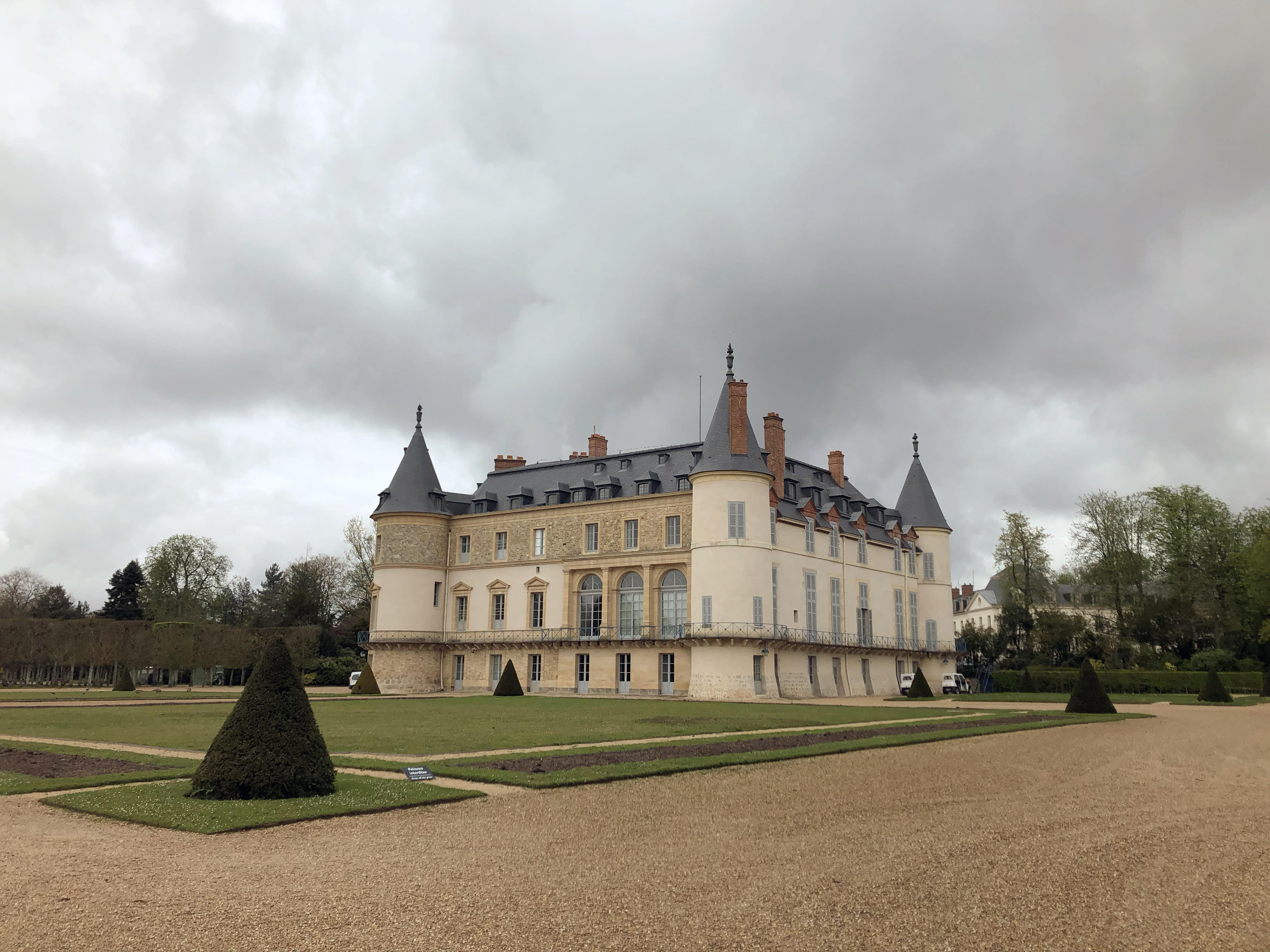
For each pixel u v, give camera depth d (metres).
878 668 72.62
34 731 29.23
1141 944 8.97
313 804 15.44
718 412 62.47
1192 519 77.25
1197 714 40.16
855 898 10.33
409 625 73.31
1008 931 9.30
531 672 70.25
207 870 11.31
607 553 67.81
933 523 80.25
